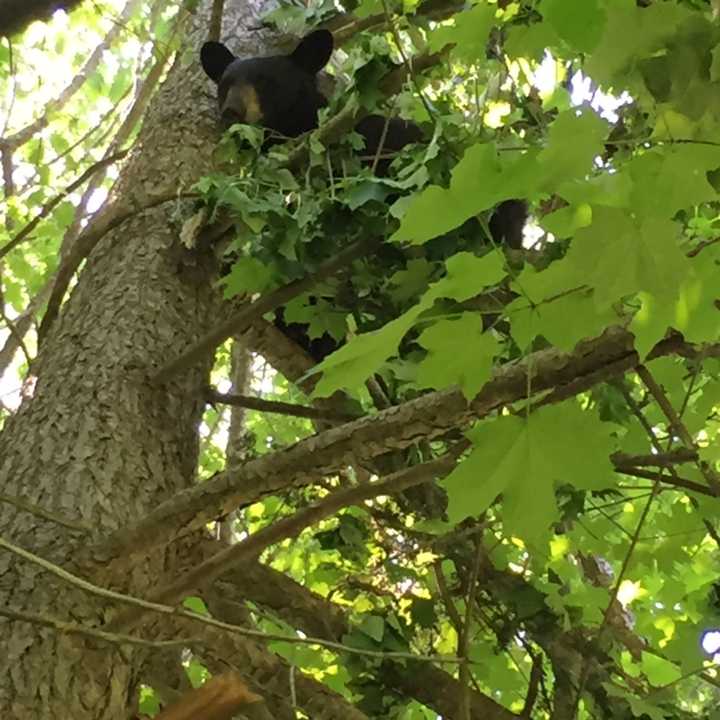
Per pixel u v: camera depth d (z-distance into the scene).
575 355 1.50
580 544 2.42
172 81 3.55
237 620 2.09
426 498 2.36
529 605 2.30
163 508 1.69
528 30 1.56
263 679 1.99
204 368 2.40
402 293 2.24
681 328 1.20
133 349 2.27
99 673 1.66
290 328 3.03
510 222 3.00
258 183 2.35
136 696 1.78
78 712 1.60
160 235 2.60
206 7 4.21
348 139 2.46
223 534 2.82
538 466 1.24
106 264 2.56
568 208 1.09
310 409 2.38
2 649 1.62
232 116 3.18
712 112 1.09
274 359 2.79
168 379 2.21
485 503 1.25
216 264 2.60
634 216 1.03
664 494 2.70
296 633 2.43
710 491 1.87
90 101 5.77
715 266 1.18
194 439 2.27
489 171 1.04
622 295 1.05
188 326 2.43
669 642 2.20
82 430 2.04
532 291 1.18
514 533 1.27
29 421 2.08
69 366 2.21
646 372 1.78
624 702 2.21
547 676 2.56
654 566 2.40
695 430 2.00
